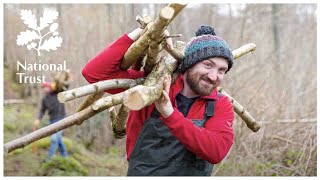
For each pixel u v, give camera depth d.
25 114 8.90
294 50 9.21
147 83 2.68
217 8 8.68
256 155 6.09
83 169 7.28
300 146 6.07
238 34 8.63
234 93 6.36
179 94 2.77
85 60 8.04
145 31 2.66
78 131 8.44
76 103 7.71
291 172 5.88
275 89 7.21
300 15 10.26
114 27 8.41
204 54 2.62
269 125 6.23
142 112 2.79
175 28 7.29
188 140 2.53
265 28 9.04
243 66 6.98
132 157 2.77
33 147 7.66
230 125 2.76
